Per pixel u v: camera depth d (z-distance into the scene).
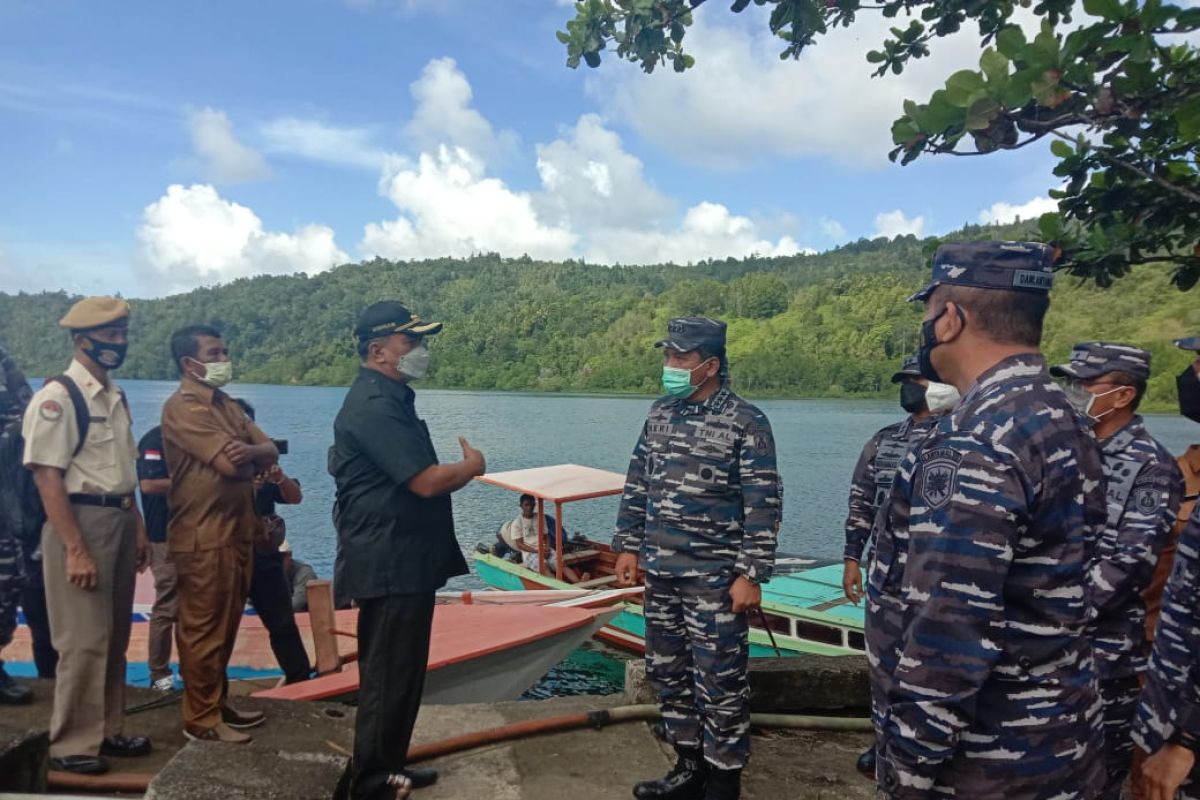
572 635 6.41
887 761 1.59
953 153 2.87
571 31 4.11
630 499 3.43
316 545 23.25
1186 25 2.41
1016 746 1.52
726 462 2.98
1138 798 2.03
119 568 3.18
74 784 2.89
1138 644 2.54
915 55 3.82
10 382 3.58
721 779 2.93
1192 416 2.44
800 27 3.88
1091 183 3.45
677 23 3.97
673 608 3.09
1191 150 3.18
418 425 2.89
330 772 2.55
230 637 3.20
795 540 25.27
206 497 3.12
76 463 3.04
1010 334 1.63
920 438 1.77
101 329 3.13
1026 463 1.48
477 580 16.77
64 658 2.97
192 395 3.21
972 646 1.45
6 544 3.49
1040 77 2.53
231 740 3.10
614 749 3.38
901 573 1.77
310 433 57.38
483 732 3.38
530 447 50.22
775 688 3.91
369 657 2.78
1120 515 2.58
